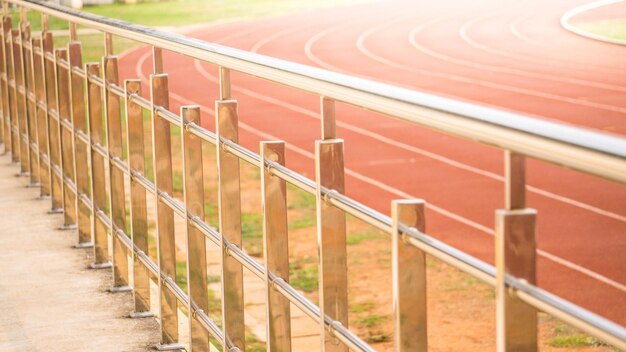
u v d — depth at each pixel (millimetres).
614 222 12258
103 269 5035
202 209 3420
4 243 5570
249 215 12750
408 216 1895
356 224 12234
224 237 3039
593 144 1321
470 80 24172
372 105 1938
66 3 42344
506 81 23750
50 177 6215
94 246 5043
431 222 12711
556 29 32312
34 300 4570
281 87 23844
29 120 6895
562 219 12516
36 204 6500
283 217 2668
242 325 3096
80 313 4379
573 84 22875
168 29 37000
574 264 10547
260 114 20641
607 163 1287
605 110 19875
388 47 30359
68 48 5094
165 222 3797
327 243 2279
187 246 3430
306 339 7680
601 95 21375
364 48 30344
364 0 43969
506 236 1546
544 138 1412
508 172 1547
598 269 10344
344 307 2311
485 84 23531
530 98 21531
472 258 1671
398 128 18797
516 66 25844
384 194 14266
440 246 1766
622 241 11375
